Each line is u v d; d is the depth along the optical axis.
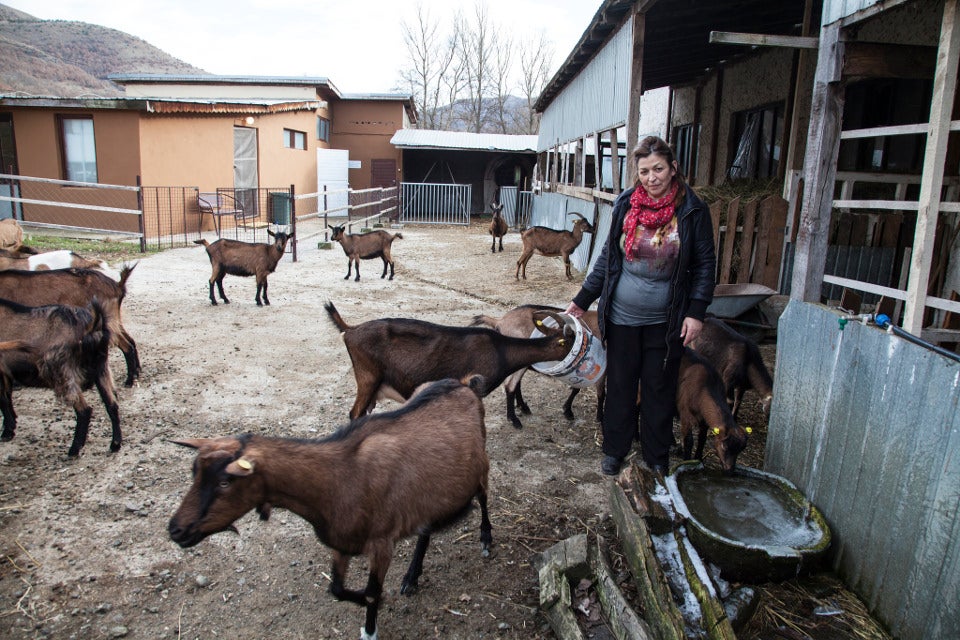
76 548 3.05
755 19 9.19
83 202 14.33
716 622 2.27
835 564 2.91
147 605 2.71
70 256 6.75
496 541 3.25
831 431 3.03
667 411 3.51
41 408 4.63
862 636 2.52
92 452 3.98
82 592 2.77
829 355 3.06
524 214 22.53
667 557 2.66
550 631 2.63
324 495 2.37
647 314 3.40
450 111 45.69
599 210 10.40
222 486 2.15
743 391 4.68
